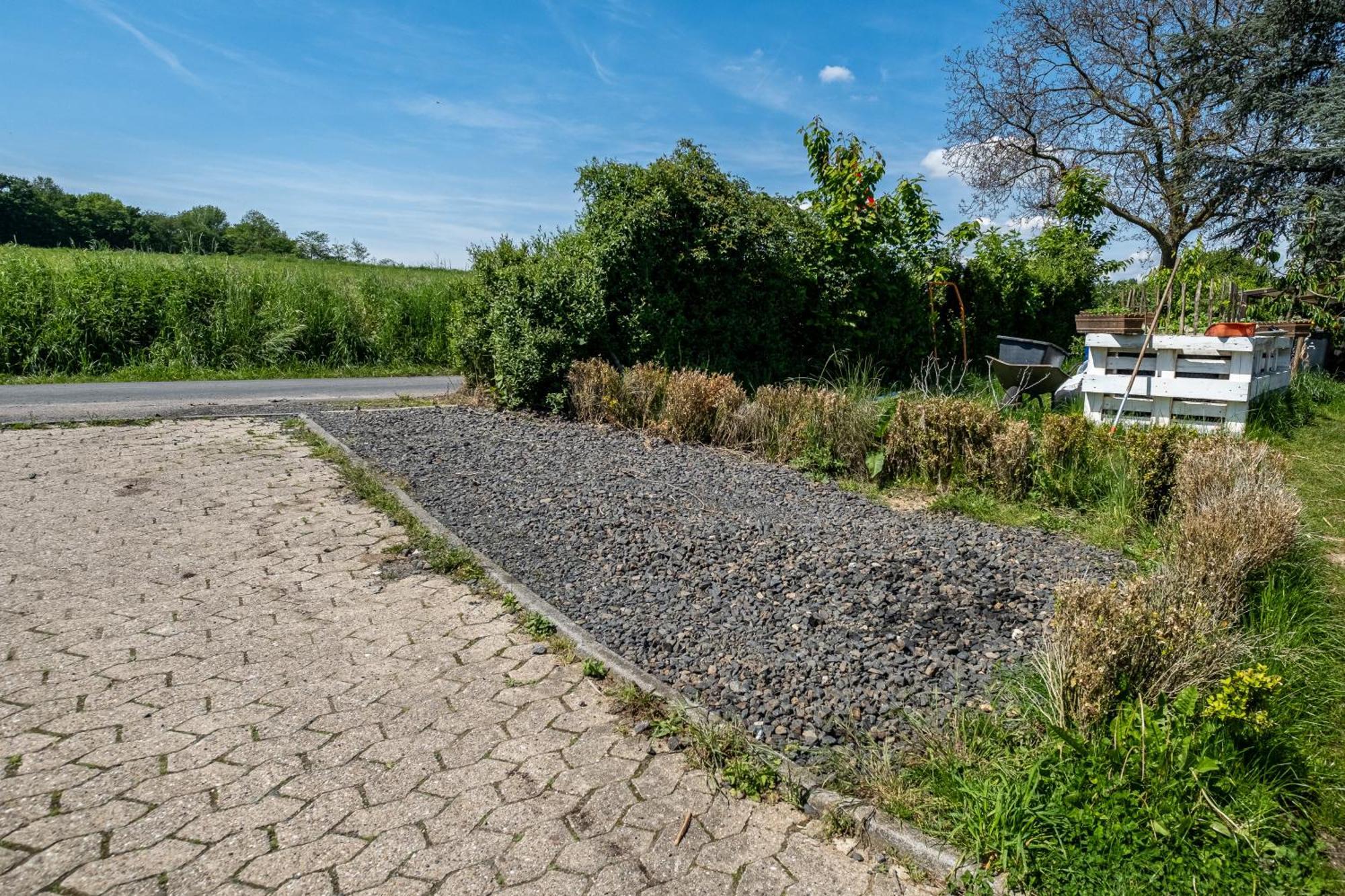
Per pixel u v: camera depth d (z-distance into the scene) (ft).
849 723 9.95
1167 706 8.70
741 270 36.09
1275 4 56.44
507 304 31.27
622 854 7.71
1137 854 7.32
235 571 14.28
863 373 35.50
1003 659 11.32
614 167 33.81
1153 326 25.04
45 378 39.11
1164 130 69.72
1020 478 20.12
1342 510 19.39
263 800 8.27
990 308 48.62
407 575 14.47
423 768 8.91
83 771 8.57
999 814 7.79
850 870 7.68
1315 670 11.03
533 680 10.92
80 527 15.98
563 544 15.94
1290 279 51.01
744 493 20.21
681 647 11.80
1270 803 7.80
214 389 37.91
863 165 39.88
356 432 25.93
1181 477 17.07
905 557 15.16
